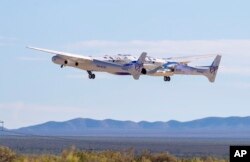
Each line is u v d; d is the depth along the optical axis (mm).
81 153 125188
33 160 115562
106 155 130375
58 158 118625
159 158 133625
